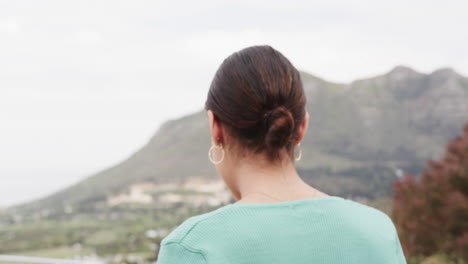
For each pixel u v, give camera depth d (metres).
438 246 9.44
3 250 96.56
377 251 0.90
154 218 139.38
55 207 184.12
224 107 0.95
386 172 151.25
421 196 10.05
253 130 0.95
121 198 189.38
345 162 175.38
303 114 0.97
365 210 0.97
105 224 134.25
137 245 93.19
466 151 10.27
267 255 0.83
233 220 0.87
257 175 0.97
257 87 0.92
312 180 126.31
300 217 0.88
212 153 1.02
